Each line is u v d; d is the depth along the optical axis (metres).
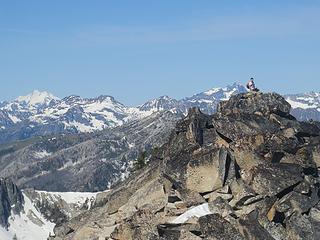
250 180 71.81
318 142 81.75
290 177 71.06
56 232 85.88
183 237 64.75
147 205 74.12
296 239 67.25
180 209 70.94
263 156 75.00
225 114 82.75
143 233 66.50
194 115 82.62
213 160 71.69
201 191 71.62
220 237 63.75
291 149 76.19
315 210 70.31
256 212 67.81
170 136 86.00
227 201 70.50
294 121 83.69
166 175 74.69
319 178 77.44
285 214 69.12
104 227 78.56
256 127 79.62
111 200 80.12
